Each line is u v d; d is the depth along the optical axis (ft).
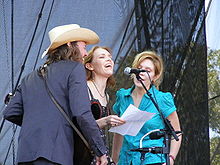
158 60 35.55
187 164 44.75
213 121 46.83
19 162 26.94
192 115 45.14
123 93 35.94
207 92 45.42
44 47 45.27
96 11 45.91
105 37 45.73
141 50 45.39
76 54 29.71
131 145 34.06
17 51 45.06
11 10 45.32
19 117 29.43
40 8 45.57
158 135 31.50
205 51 45.57
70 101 27.30
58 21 45.60
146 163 33.17
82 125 26.96
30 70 44.98
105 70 33.78
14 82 44.75
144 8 45.57
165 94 34.91
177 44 45.34
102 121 31.17
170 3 45.62
